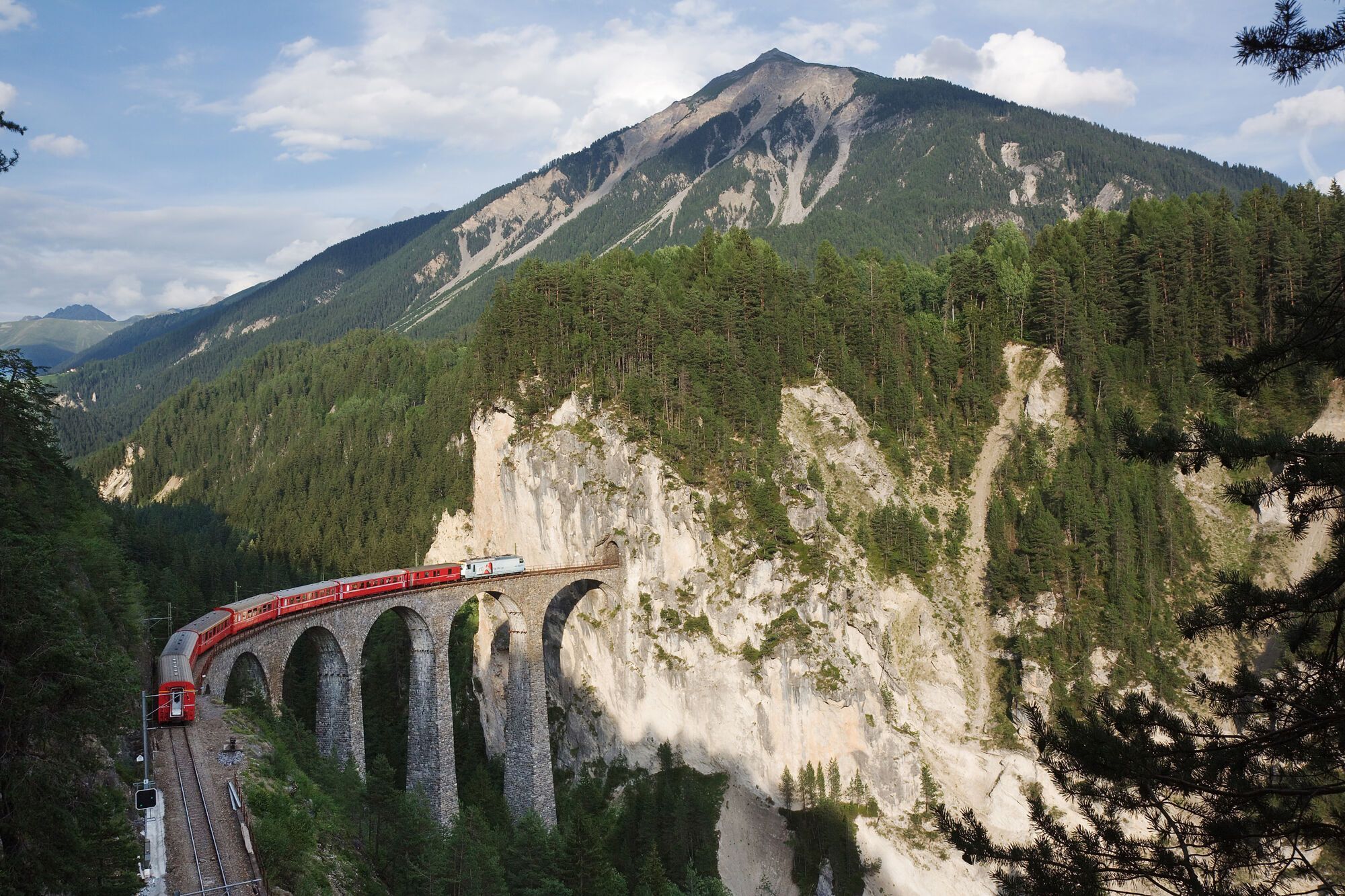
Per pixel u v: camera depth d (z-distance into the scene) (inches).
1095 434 6166.3
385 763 3533.5
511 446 6378.0
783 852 5088.6
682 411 5959.6
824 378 6535.4
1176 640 5196.9
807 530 5620.1
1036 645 5344.5
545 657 6067.9
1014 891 1163.9
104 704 1739.7
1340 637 1061.8
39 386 3395.7
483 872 3255.4
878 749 5182.1
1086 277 6939.0
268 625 3818.9
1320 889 1000.9
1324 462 967.6
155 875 1990.7
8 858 1498.5
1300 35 919.0
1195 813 1073.5
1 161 1480.1
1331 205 6624.0
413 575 4648.1
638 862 4894.2
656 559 5644.7
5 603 1585.9
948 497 6215.6
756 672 5329.7
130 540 6210.6
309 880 2164.1
